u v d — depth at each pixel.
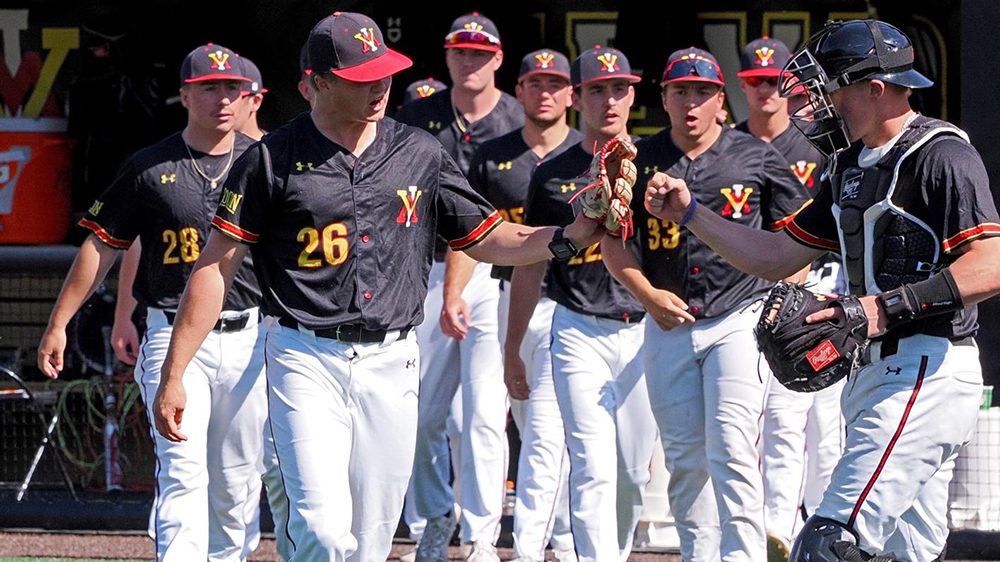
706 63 20.77
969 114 26.02
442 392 25.58
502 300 25.95
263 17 33.47
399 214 16.61
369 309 16.42
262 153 16.30
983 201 14.59
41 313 33.44
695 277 20.38
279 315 16.55
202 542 19.80
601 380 22.12
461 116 27.61
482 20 27.64
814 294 15.38
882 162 15.20
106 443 32.06
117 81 34.06
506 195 25.81
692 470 20.92
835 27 15.52
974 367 15.43
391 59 16.22
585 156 22.91
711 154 20.95
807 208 16.66
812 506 26.09
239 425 20.77
